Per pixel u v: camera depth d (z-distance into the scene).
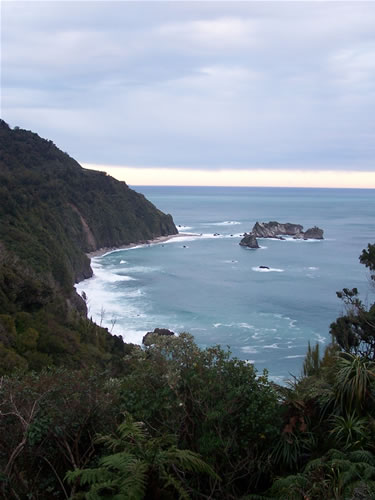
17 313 35.31
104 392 7.28
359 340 15.28
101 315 60.56
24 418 6.45
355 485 5.63
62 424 6.48
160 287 81.69
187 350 7.55
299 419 7.48
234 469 6.69
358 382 7.85
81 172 144.75
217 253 124.81
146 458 5.46
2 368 21.97
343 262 107.44
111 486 5.15
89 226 126.94
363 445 7.11
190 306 67.06
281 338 51.59
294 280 86.50
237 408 6.90
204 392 6.95
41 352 30.14
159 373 7.32
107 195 144.25
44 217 90.00
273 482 6.77
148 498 5.33
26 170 121.69
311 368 11.92
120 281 88.00
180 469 6.66
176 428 6.88
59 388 6.75
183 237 161.62
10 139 137.75
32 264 62.16
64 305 45.56
